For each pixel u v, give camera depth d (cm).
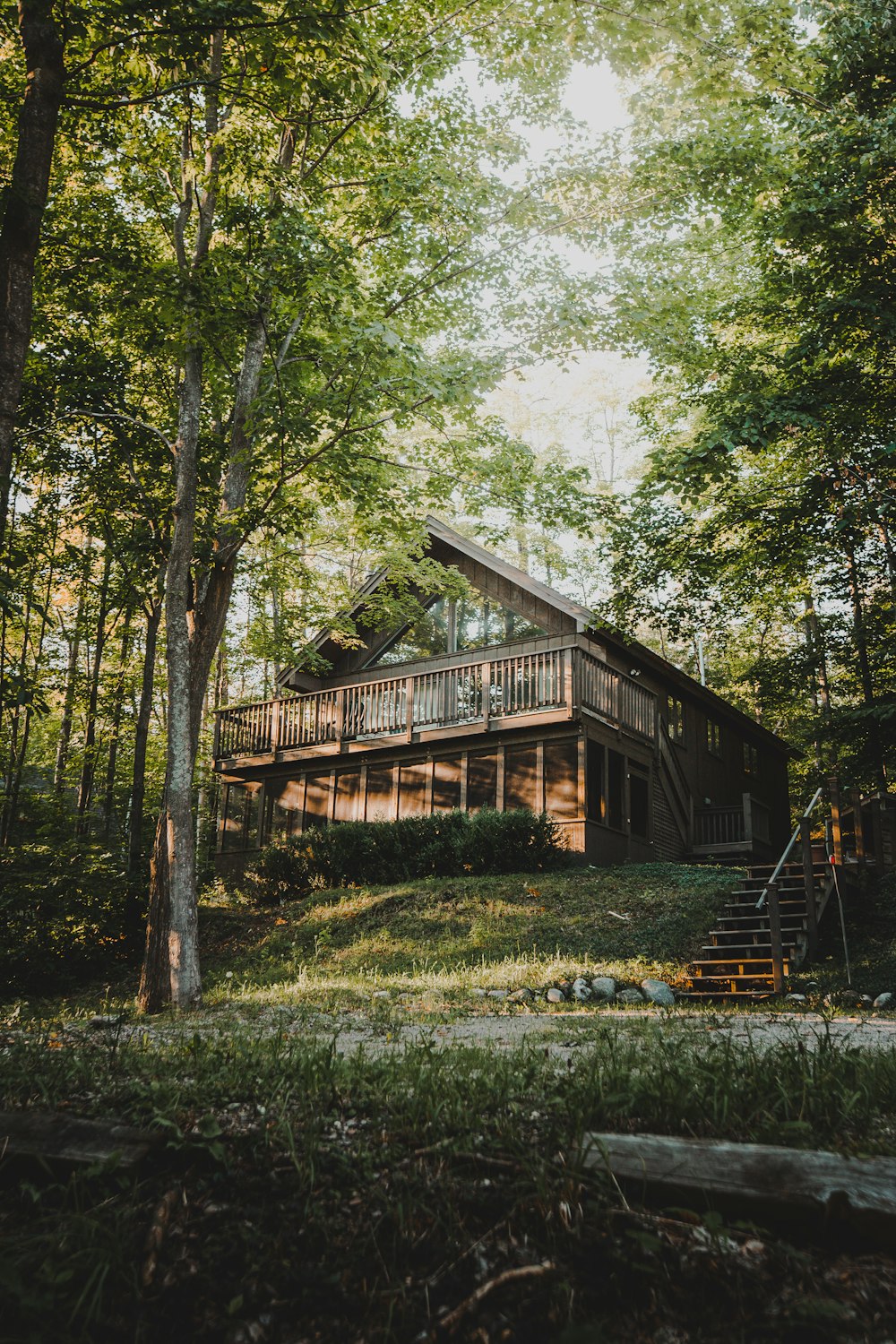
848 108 1299
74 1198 291
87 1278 258
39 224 743
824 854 1627
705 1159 271
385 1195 281
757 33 1170
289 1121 325
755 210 1408
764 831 2392
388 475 1664
